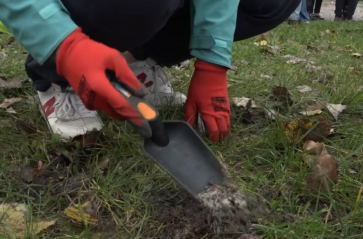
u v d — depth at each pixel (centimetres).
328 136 148
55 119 142
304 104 182
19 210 108
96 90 88
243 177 122
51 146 135
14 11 98
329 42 378
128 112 88
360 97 185
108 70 92
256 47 315
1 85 189
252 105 175
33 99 176
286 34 411
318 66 260
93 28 125
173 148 103
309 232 100
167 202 112
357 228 102
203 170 103
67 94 143
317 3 796
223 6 133
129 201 112
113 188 115
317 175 117
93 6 119
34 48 98
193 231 101
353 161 132
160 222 105
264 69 241
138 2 119
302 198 115
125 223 105
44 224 102
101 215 108
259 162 132
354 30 493
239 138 145
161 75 167
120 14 121
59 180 122
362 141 142
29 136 144
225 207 99
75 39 94
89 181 118
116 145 134
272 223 103
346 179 119
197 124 144
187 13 148
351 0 766
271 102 180
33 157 131
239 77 217
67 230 102
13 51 265
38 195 114
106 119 157
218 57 135
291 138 142
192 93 140
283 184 119
